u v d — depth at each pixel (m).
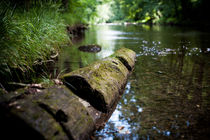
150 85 3.07
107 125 1.94
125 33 13.34
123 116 2.12
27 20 3.81
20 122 1.25
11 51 2.52
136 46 7.45
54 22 5.55
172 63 4.55
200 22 19.16
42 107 1.48
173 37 10.39
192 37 10.20
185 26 20.33
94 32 14.20
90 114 2.04
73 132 1.50
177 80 3.29
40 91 1.81
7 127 1.28
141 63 4.56
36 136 1.26
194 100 2.48
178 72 3.77
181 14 24.58
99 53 5.84
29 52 3.09
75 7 13.74
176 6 24.86
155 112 2.18
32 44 3.27
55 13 6.38
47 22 4.92
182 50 6.46
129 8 43.09
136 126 1.91
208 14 20.08
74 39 9.51
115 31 15.23
